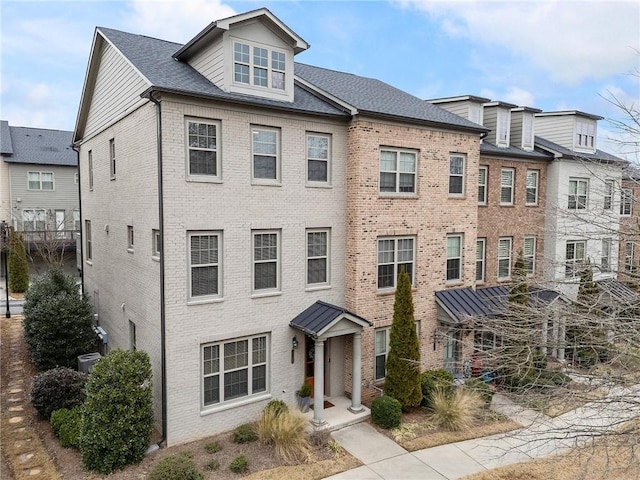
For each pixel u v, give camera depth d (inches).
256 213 470.0
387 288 563.5
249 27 458.0
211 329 446.3
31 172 1304.1
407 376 497.4
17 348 676.7
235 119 449.7
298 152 496.7
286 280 496.4
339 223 536.4
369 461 404.8
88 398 385.1
